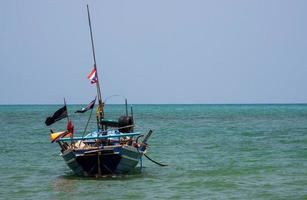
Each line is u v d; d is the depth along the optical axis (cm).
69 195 3856
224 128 11806
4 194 3938
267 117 18712
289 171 4916
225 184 4262
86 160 4428
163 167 5278
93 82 4750
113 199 3719
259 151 6731
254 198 3738
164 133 10144
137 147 4844
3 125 13162
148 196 3806
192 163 5581
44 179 4562
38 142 8219
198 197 3772
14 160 5962
